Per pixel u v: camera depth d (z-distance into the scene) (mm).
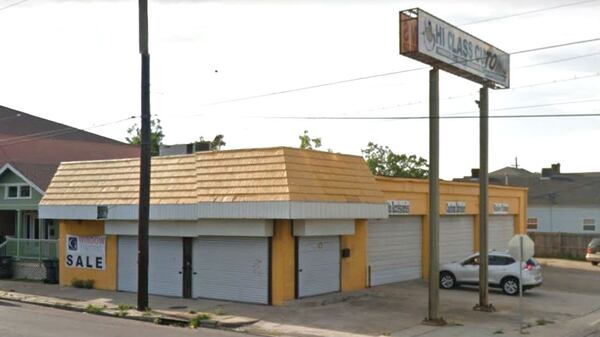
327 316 19312
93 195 25469
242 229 21328
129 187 24672
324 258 23016
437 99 18734
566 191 58031
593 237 46406
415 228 29688
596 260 41656
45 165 34938
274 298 21094
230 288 22062
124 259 25203
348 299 22609
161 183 23469
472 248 34688
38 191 31969
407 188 28469
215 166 22172
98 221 25984
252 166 21312
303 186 20734
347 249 24016
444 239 32125
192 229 22672
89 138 53656
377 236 26875
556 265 41219
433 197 18547
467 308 21266
